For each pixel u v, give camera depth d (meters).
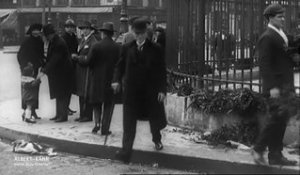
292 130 7.22
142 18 7.19
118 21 44.31
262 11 8.03
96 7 45.75
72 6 47.94
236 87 8.45
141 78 7.00
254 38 8.21
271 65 6.23
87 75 9.16
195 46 9.02
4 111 11.16
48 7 45.91
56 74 9.66
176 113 8.95
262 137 6.44
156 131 7.31
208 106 8.14
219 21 8.95
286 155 6.96
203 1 8.79
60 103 9.83
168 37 9.98
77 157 8.02
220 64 8.75
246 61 8.62
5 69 24.98
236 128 7.73
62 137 8.47
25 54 9.76
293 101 6.57
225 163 6.74
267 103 6.44
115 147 7.73
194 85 8.98
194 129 8.55
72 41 10.45
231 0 9.09
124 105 7.08
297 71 6.90
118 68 7.30
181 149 7.38
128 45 7.11
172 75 9.65
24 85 9.80
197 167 6.97
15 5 55.00
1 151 8.47
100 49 8.34
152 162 7.34
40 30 9.91
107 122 8.42
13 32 54.16
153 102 7.12
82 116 9.91
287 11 10.74
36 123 9.76
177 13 9.62
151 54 7.02
